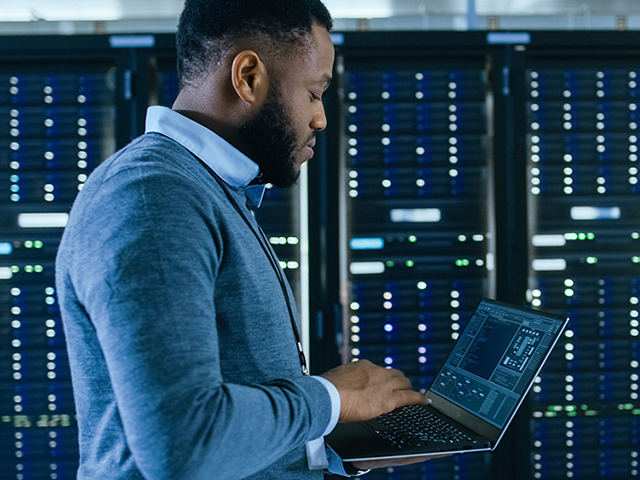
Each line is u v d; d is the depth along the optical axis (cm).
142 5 313
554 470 260
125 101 239
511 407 87
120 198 59
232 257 68
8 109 249
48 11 320
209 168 77
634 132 256
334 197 243
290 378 67
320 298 244
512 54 243
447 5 318
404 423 98
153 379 51
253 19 72
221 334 68
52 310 249
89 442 66
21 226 250
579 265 261
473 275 261
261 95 74
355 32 238
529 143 259
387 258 260
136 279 54
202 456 51
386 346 259
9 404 248
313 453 79
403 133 257
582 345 259
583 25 332
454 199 259
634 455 259
